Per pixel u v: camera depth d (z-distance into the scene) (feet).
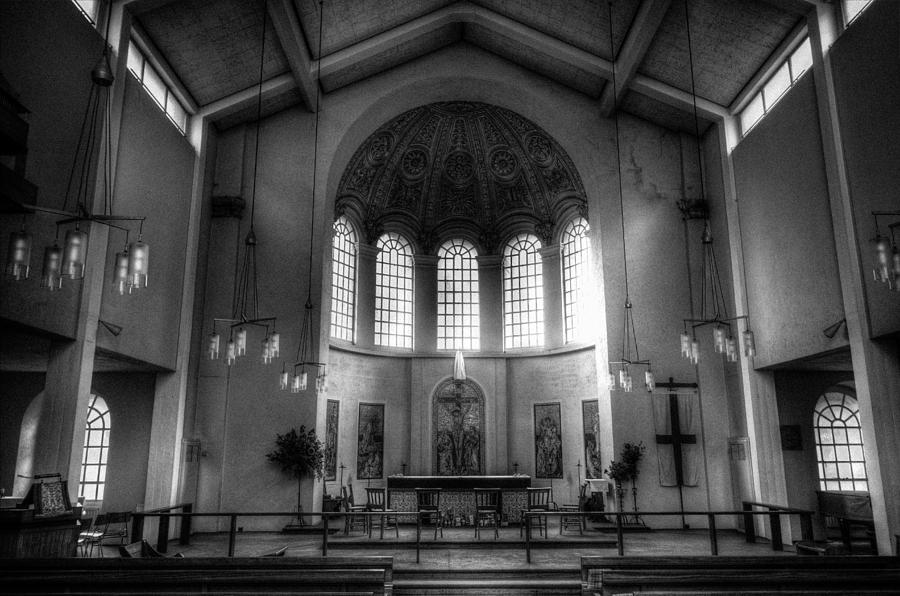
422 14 60.64
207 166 61.21
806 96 46.32
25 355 47.55
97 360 50.11
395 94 67.10
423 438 78.13
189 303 57.31
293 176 64.13
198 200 58.85
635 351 61.67
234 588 23.08
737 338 57.21
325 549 38.65
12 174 25.63
